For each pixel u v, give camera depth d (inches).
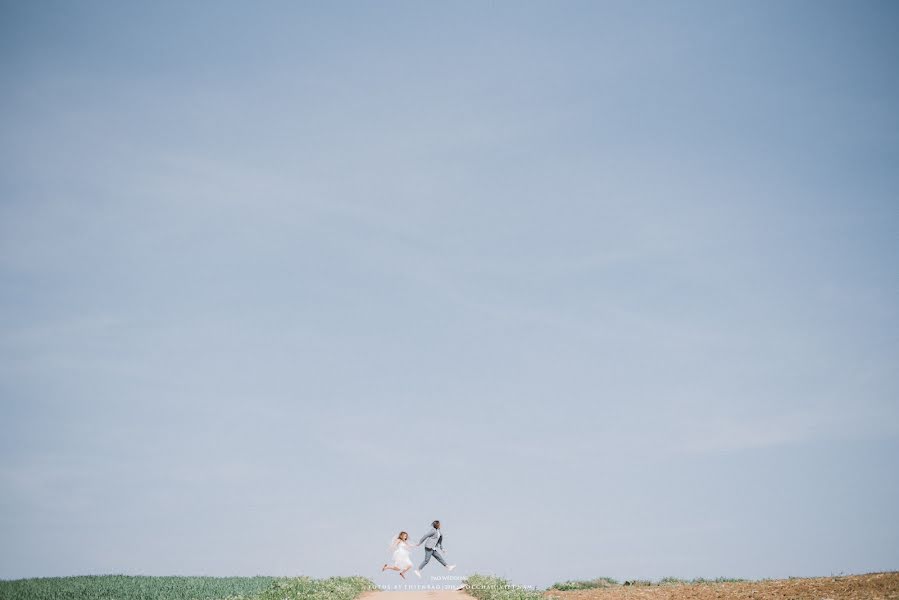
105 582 1071.0
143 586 1021.8
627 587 998.4
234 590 992.9
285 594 921.5
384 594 970.7
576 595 916.0
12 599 878.4
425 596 939.3
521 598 882.8
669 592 862.5
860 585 765.9
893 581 762.2
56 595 914.7
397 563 1027.3
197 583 1077.8
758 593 787.4
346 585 994.7
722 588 851.4
